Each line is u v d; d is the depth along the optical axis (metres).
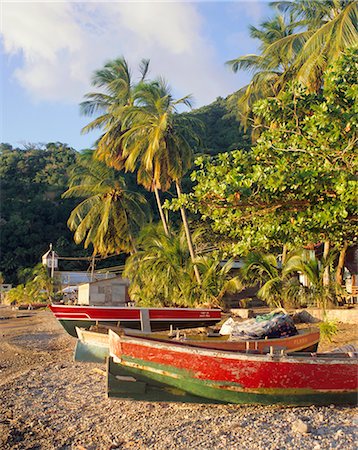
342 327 16.81
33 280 48.50
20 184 76.69
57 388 11.05
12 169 79.81
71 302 40.38
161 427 8.03
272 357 8.48
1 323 29.02
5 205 73.00
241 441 7.15
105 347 12.95
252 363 8.52
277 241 9.24
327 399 8.60
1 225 69.88
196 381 8.66
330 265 20.44
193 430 7.77
